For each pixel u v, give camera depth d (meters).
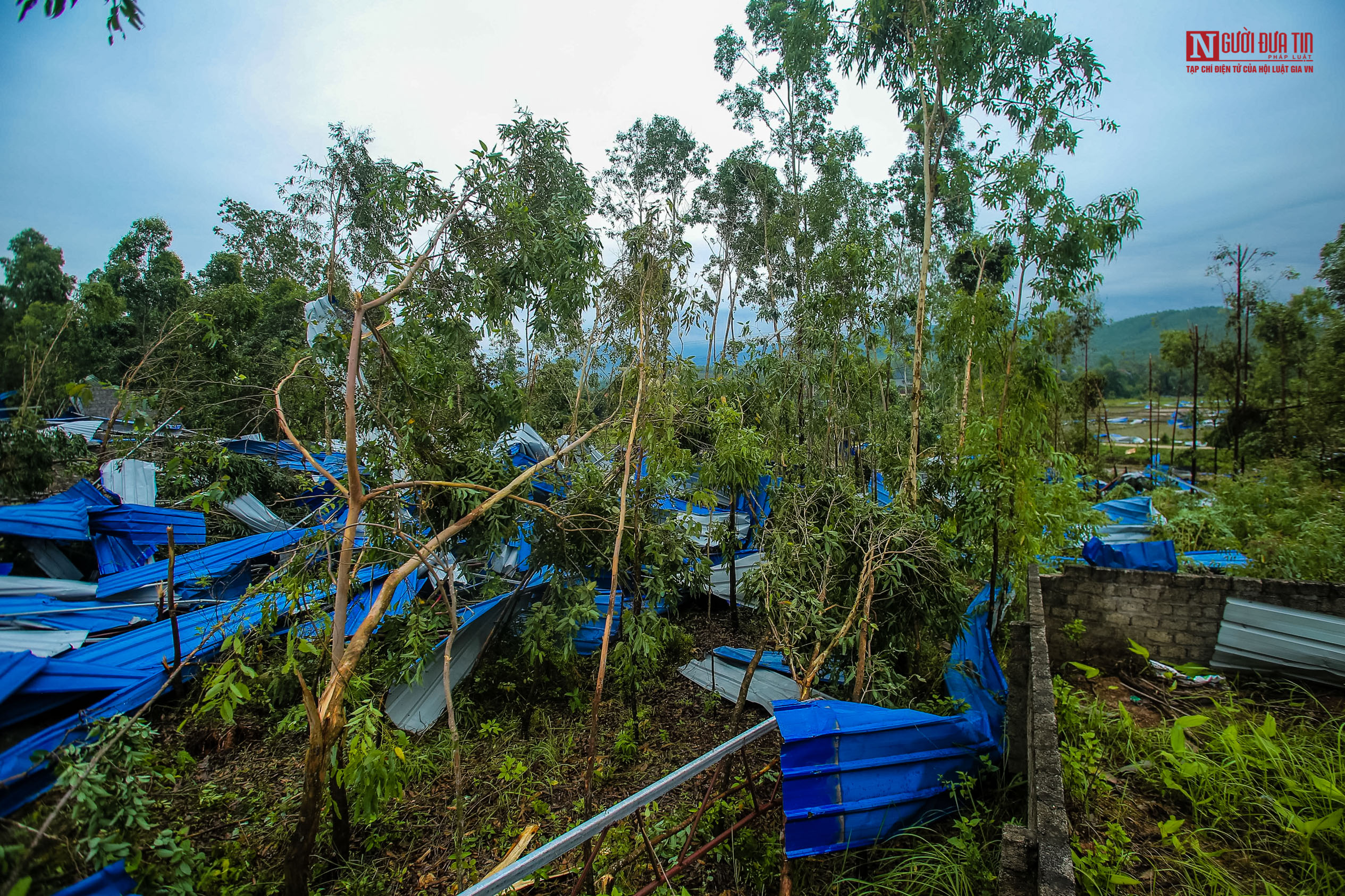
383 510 6.23
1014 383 6.58
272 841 4.95
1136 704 5.58
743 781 4.73
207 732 6.19
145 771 3.69
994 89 9.75
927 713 5.07
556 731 6.90
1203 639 6.07
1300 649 5.53
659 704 7.55
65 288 9.90
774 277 17.36
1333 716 5.04
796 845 4.34
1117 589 6.34
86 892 2.83
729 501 10.80
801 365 11.48
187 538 10.53
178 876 3.39
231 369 12.11
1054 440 15.28
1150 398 26.23
